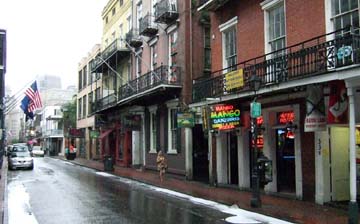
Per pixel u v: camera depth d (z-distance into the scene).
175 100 23.91
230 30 18.89
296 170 14.45
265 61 14.45
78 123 55.12
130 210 12.90
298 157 14.35
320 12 13.33
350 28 11.07
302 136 14.23
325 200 13.20
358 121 12.07
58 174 27.14
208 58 23.53
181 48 23.44
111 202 14.61
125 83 32.56
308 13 13.84
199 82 18.89
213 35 20.16
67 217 11.81
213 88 17.64
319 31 13.34
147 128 28.84
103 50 39.34
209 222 10.97
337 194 13.44
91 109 43.03
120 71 35.50
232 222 10.95
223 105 17.25
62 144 73.12
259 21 16.52
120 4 36.84
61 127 76.31
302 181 14.21
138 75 30.56
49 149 79.06
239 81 15.38
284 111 15.60
